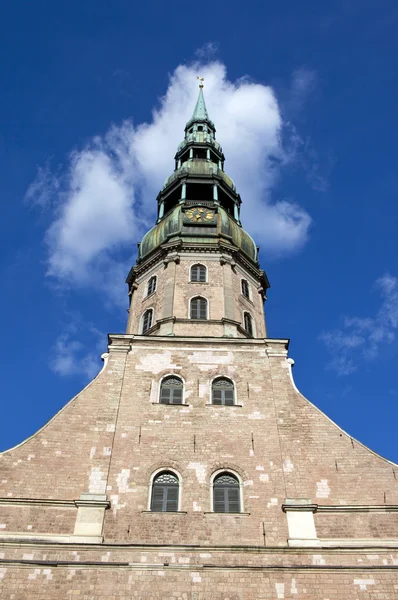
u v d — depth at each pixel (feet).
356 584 62.18
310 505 69.72
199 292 103.50
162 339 90.17
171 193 131.23
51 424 77.71
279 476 73.41
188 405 81.56
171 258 109.19
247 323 104.94
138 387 83.76
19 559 62.85
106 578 61.82
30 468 72.64
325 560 64.54
